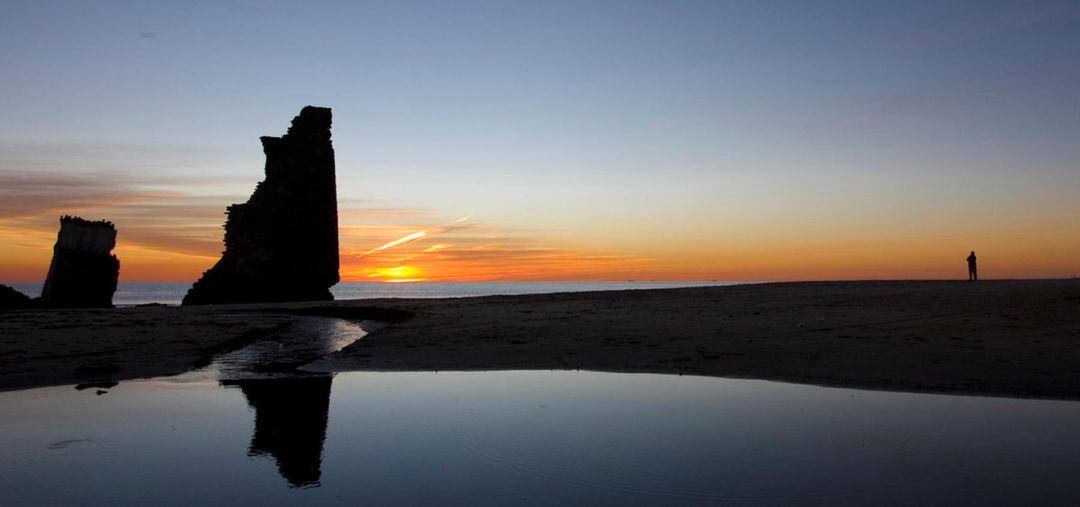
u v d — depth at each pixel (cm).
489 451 734
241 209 4322
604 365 1307
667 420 863
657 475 650
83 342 1645
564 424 848
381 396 1039
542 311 2398
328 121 4656
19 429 841
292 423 867
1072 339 1380
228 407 965
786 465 676
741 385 1098
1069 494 588
